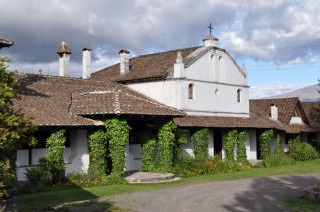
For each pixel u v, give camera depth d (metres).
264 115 42.06
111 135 23.25
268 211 15.15
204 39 34.94
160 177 23.77
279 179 24.84
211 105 34.28
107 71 37.31
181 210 15.29
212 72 34.62
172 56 34.75
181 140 28.56
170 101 31.48
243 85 37.78
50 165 20.89
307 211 15.08
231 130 33.88
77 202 16.69
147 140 26.83
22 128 10.45
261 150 37.97
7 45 21.97
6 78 10.80
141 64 35.62
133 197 18.03
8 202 14.27
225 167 29.25
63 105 24.81
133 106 24.64
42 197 17.75
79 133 23.95
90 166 23.25
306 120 46.78
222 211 15.15
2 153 10.48
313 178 25.34
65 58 32.31
